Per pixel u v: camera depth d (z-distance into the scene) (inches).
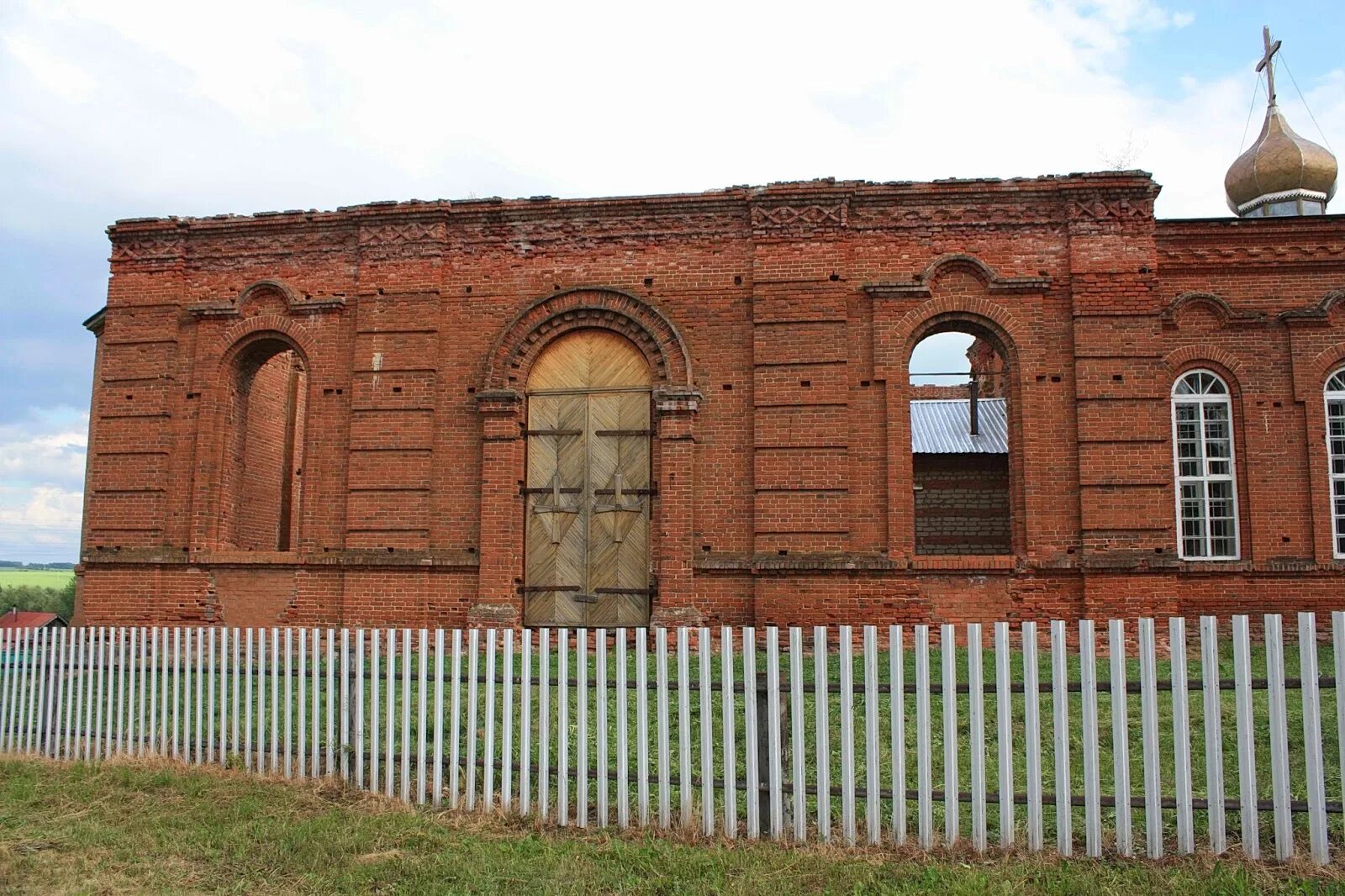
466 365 671.1
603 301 658.8
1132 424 614.5
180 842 296.5
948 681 280.1
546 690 318.3
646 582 639.8
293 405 858.1
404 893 254.4
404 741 337.4
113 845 297.0
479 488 657.6
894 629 286.4
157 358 703.7
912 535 620.1
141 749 394.6
